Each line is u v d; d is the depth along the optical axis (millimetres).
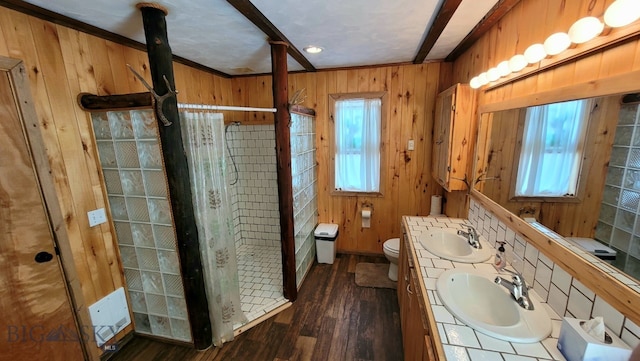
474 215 2203
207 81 3104
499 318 1308
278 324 2350
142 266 2078
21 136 1512
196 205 1927
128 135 1844
